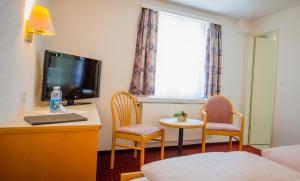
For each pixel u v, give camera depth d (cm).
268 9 320
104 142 286
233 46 373
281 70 321
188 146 340
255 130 383
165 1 310
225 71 368
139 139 221
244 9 325
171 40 320
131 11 293
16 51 136
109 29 282
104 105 283
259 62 382
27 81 166
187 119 281
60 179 128
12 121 129
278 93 324
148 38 297
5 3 114
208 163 115
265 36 381
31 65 176
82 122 138
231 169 107
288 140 305
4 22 114
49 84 192
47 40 243
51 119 136
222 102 315
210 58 339
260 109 384
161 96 319
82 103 248
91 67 256
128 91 296
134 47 297
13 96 135
